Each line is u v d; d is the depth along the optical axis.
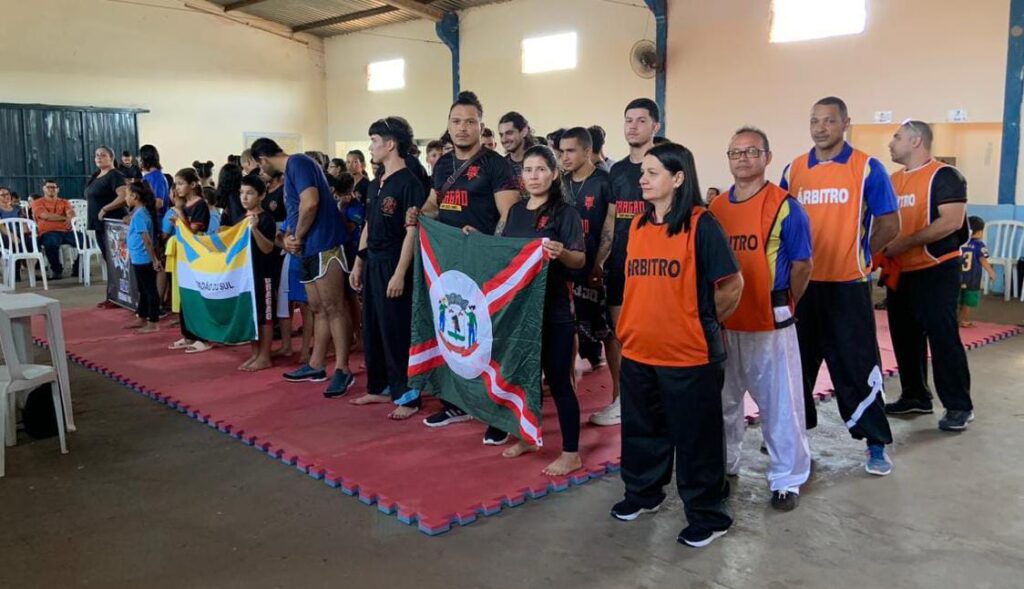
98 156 7.55
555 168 3.16
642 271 2.57
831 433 3.76
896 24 8.18
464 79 12.95
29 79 12.19
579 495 3.09
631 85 10.63
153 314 6.45
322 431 3.82
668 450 2.77
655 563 2.53
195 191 5.69
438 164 3.78
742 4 9.32
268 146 4.88
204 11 13.98
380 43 14.48
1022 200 7.71
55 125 12.39
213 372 5.03
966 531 2.72
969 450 3.50
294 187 4.30
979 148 8.56
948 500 2.98
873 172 3.06
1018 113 7.57
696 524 2.64
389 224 3.93
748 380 2.96
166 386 4.69
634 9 10.45
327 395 4.42
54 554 2.65
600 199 3.74
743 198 2.83
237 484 3.25
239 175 5.99
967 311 6.12
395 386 4.05
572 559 2.56
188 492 3.17
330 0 13.34
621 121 10.84
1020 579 2.40
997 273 7.85
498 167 3.56
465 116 3.53
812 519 2.83
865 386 3.16
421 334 3.72
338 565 2.55
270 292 5.03
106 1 12.85
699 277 2.49
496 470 3.28
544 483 3.13
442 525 2.76
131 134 13.28
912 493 3.05
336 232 4.37
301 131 15.59
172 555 2.63
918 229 3.65
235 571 2.52
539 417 3.23
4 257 8.72
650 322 2.56
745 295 2.84
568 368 3.20
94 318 7.00
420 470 3.29
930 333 3.73
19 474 3.37
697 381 2.54
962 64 7.80
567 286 3.20
